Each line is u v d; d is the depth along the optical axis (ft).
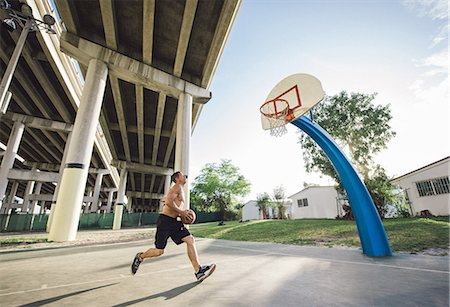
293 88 21.94
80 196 29.66
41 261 14.17
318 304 6.27
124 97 59.93
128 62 42.11
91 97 35.55
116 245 24.09
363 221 15.39
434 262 12.00
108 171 111.04
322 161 57.77
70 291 7.61
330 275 9.62
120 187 93.81
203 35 42.45
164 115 69.92
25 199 91.56
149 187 158.61
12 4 40.40
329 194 80.33
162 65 47.24
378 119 51.57
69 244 24.91
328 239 23.66
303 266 11.60
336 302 6.42
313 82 20.42
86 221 88.79
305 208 86.07
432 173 47.62
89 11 37.27
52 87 58.23
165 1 35.65
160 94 53.01
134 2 35.70
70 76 57.31
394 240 19.56
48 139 84.84
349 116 55.06
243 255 15.72
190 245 8.97
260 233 33.19
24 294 7.30
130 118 71.05
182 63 45.09
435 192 47.03
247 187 136.77
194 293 7.30
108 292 7.48
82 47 37.63
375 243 14.71
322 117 59.06
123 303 6.39
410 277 9.06
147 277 9.61
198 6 36.78
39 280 9.21
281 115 22.30
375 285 8.04
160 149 94.32
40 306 6.17
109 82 52.95
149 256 9.04
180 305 6.19
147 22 35.58
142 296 7.02
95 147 86.94
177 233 9.08
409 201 52.90
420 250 15.62
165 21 39.14
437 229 21.48
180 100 48.65
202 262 13.09
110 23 36.11
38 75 52.85
